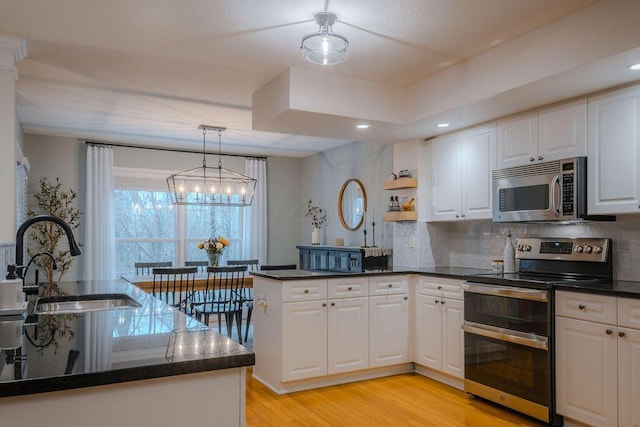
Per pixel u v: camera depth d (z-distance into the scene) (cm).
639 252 310
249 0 243
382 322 410
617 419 262
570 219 314
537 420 313
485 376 344
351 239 630
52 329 163
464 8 254
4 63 281
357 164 623
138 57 325
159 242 667
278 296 371
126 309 211
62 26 272
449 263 478
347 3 247
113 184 627
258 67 342
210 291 622
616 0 243
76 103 444
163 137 608
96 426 117
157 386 124
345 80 361
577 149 316
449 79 345
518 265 388
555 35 272
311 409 334
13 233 281
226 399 132
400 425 306
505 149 371
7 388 105
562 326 294
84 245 608
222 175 610
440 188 444
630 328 257
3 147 279
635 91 284
